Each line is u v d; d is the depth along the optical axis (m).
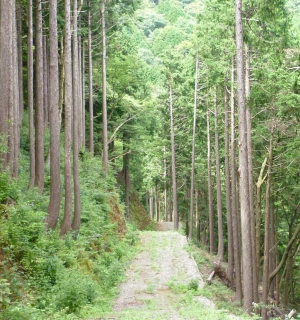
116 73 37.59
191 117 36.97
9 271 9.65
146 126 40.78
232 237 26.42
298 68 14.99
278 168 19.72
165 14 107.31
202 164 39.69
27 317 8.24
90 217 20.30
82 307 11.47
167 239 28.47
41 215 13.15
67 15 17.70
